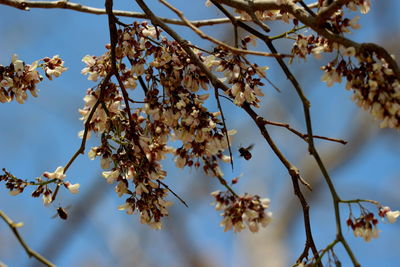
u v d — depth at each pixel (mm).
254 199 1674
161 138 1738
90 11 1795
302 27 1676
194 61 1700
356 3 1642
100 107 1730
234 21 1685
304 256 1660
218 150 1752
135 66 1722
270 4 1681
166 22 1830
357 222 1645
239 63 1695
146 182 1727
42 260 1575
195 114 1705
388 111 1595
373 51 1604
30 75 1746
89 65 1742
